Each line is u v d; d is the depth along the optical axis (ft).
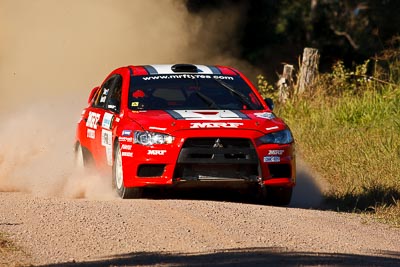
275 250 87.61
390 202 124.06
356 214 115.44
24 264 81.41
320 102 201.16
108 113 127.54
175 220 99.86
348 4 330.95
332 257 85.10
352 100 196.03
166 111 120.16
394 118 180.65
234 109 123.13
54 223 97.66
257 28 311.68
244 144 114.62
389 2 319.68
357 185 135.64
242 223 100.27
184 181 113.19
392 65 220.43
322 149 163.84
